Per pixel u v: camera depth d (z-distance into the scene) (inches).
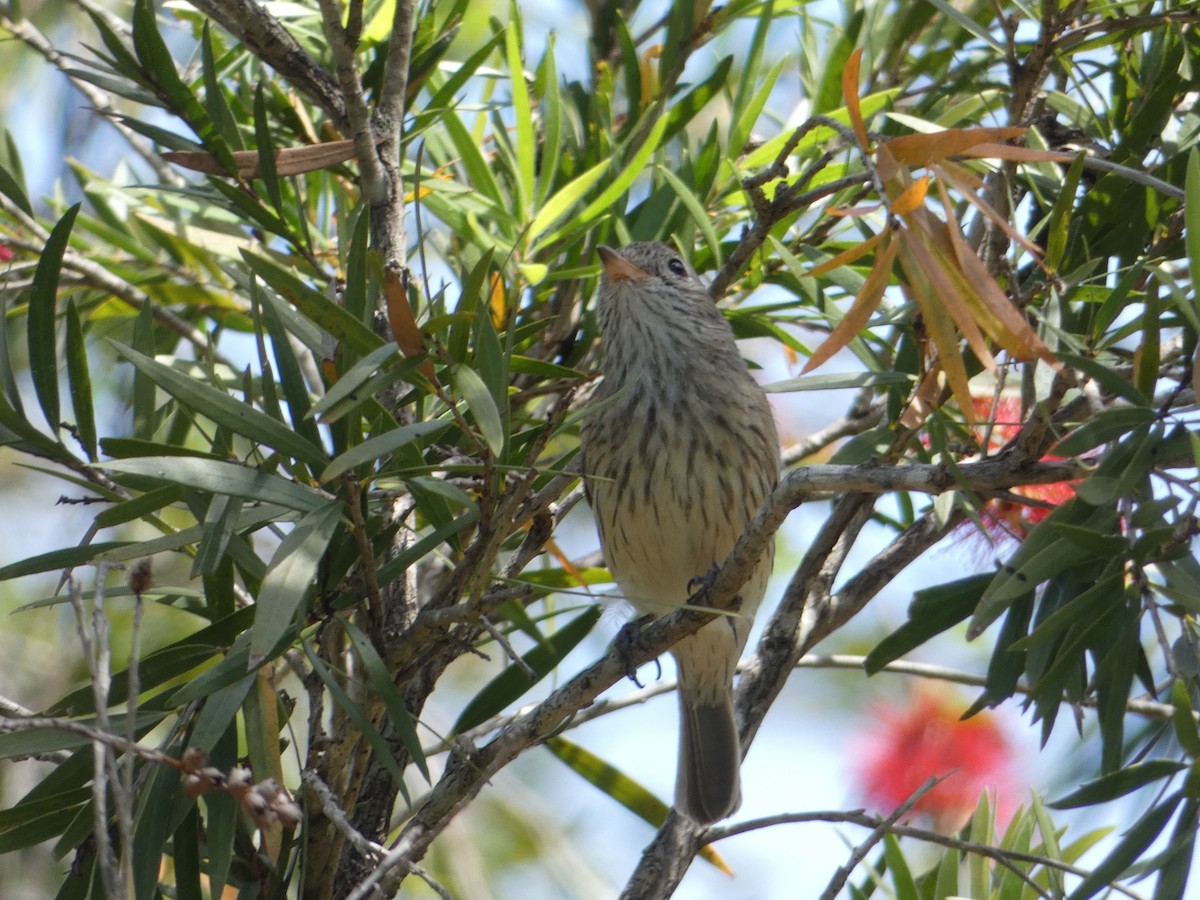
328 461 231.1
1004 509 297.9
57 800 238.8
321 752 248.8
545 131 358.0
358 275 253.9
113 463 217.9
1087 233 315.9
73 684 468.1
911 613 279.4
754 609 372.2
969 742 390.9
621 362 363.9
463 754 248.4
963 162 308.3
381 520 253.0
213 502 229.0
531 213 355.3
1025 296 271.9
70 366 259.0
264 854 259.4
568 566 299.7
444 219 354.0
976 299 202.2
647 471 360.8
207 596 256.5
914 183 205.5
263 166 286.4
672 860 309.0
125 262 408.8
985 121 388.8
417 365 221.6
